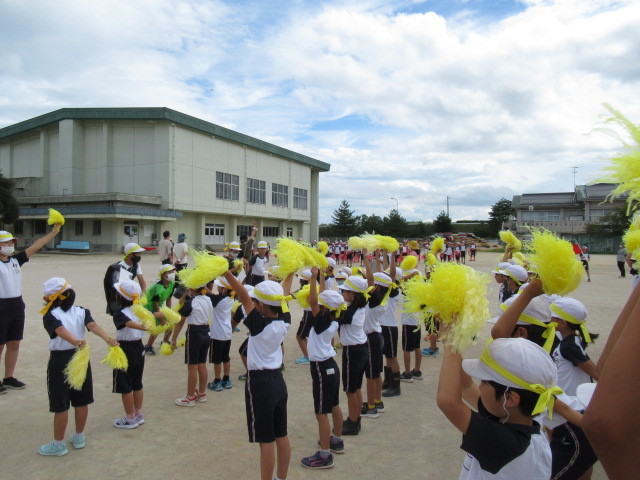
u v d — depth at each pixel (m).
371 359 5.07
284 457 3.52
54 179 40.59
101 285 14.92
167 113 36.56
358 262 30.84
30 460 3.91
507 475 1.82
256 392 3.45
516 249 6.05
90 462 3.89
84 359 3.93
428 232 76.06
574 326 3.40
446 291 1.86
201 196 40.72
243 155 46.09
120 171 38.53
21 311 5.81
